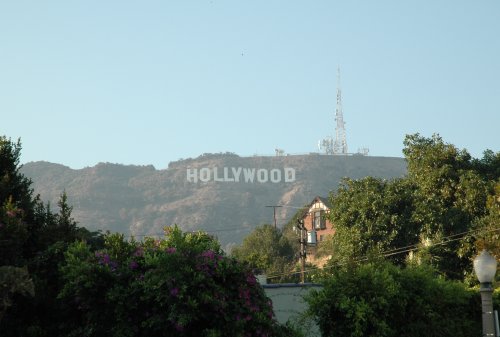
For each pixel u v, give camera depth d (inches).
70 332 920.3
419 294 1154.0
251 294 917.2
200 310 862.5
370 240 3002.0
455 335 1192.2
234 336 863.7
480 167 3213.6
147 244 986.7
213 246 954.1
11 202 1053.8
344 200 3191.4
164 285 863.1
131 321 882.1
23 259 997.2
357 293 1061.8
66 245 1016.2
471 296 1279.5
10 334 938.7
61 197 1167.6
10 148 1129.4
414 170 3218.5
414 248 2898.6
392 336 1086.4
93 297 890.7
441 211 2957.7
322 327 1077.1
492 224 2532.0
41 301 951.6
